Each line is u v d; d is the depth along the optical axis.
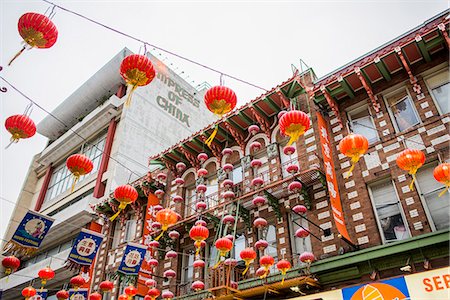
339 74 15.22
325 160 13.04
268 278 12.31
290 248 13.49
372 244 11.48
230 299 12.76
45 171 39.62
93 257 16.86
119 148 29.22
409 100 13.59
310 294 11.59
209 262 16.17
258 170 16.77
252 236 14.94
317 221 13.14
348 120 14.84
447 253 9.63
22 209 37.72
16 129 9.41
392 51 13.40
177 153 20.44
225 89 9.12
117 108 32.34
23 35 7.73
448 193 11.06
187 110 38.78
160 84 36.78
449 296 8.52
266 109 17.36
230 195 15.08
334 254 12.07
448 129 11.78
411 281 9.22
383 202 12.30
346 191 13.02
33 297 19.48
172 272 15.30
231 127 18.05
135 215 22.33
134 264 15.78
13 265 15.38
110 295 19.55
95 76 35.97
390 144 12.93
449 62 12.63
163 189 21.09
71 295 18.88
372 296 9.62
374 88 14.60
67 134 36.06
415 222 11.16
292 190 13.24
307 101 16.50
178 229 17.52
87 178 30.88
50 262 25.83
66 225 26.91
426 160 11.80
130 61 8.34
